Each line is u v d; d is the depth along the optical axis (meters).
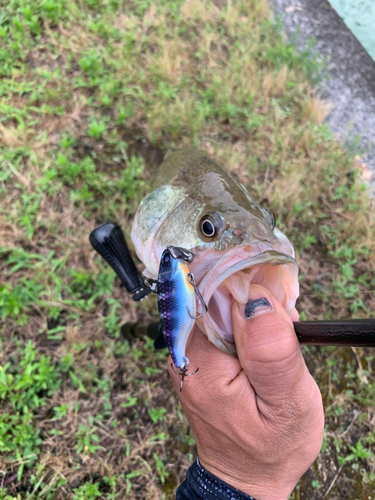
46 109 0.48
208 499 0.18
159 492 0.34
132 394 0.37
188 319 0.15
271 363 0.15
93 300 0.40
